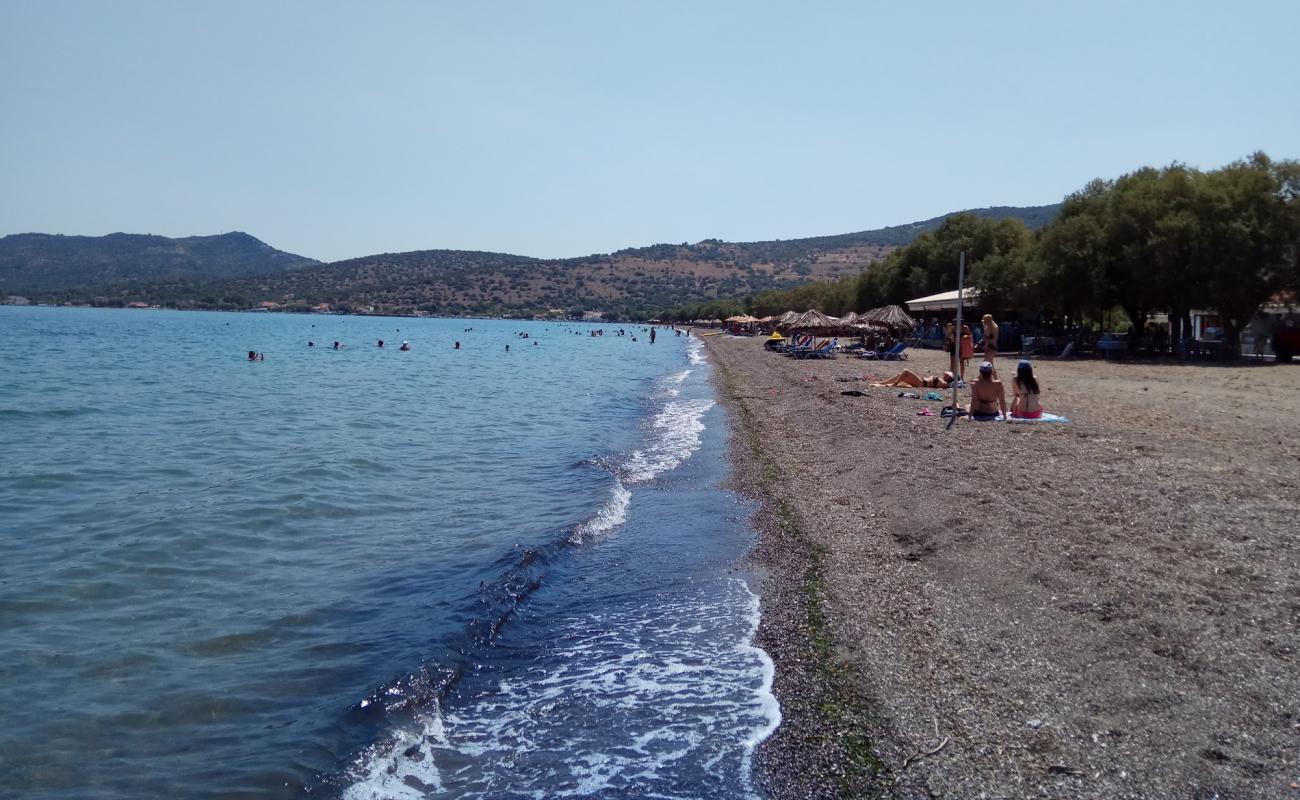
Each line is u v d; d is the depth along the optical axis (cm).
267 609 786
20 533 1050
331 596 821
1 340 5856
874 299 7138
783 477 1332
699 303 18562
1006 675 574
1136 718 502
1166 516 878
